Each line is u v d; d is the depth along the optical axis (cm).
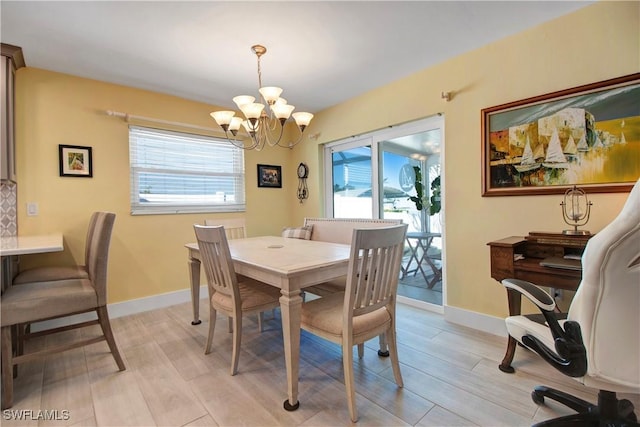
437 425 141
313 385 174
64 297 176
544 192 208
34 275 222
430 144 289
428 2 181
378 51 238
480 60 237
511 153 222
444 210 267
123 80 282
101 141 283
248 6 180
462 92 248
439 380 176
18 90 246
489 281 238
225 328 258
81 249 273
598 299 102
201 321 274
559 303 207
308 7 182
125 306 295
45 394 167
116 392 169
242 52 234
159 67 256
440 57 251
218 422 145
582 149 193
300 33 210
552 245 192
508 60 222
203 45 223
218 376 184
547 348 124
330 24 200
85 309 183
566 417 130
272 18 192
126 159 296
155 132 315
